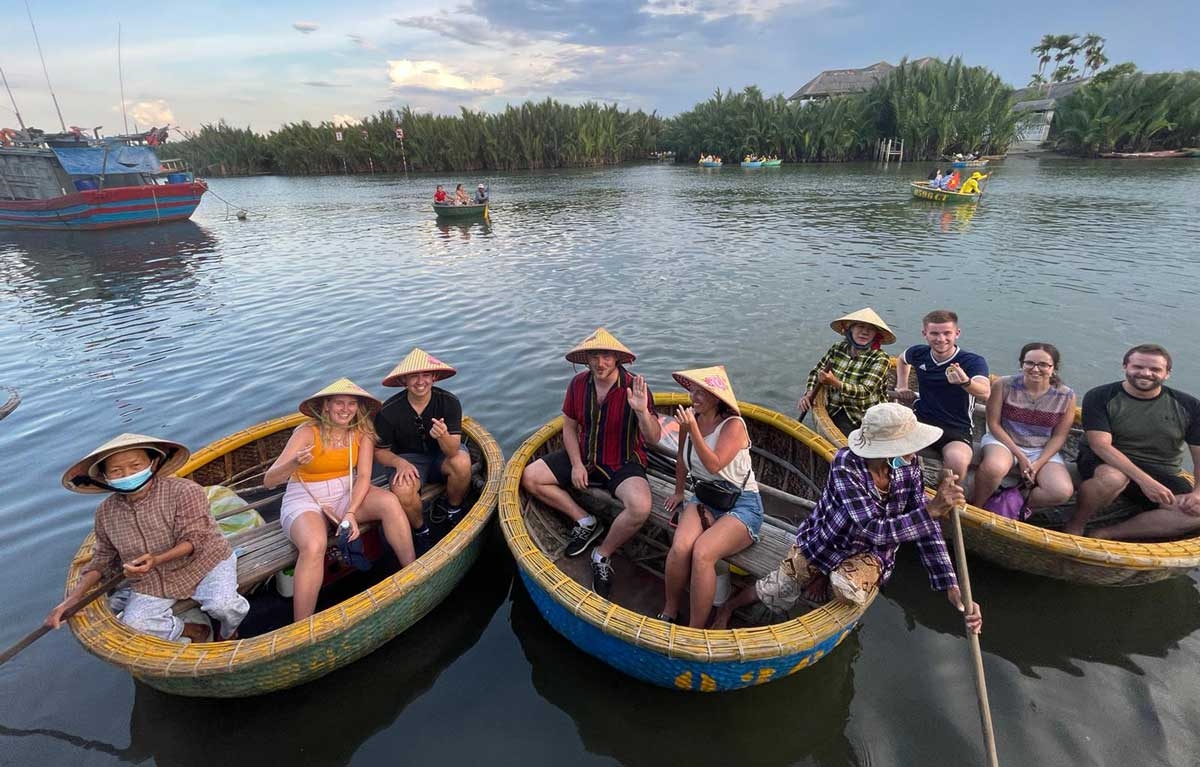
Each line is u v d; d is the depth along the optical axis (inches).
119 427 255.4
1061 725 117.2
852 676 130.8
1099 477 154.3
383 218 972.6
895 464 115.8
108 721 122.9
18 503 201.0
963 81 2022.6
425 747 117.7
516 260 577.9
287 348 343.9
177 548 122.4
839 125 2185.0
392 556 166.9
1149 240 575.8
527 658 138.3
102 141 962.1
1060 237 607.2
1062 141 2176.4
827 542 120.6
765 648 112.6
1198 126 1886.1
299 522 139.8
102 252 710.5
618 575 161.9
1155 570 136.8
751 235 676.1
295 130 2443.4
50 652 139.6
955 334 181.0
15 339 377.7
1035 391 169.3
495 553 173.6
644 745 117.3
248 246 721.0
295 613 133.1
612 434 160.1
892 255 542.9
